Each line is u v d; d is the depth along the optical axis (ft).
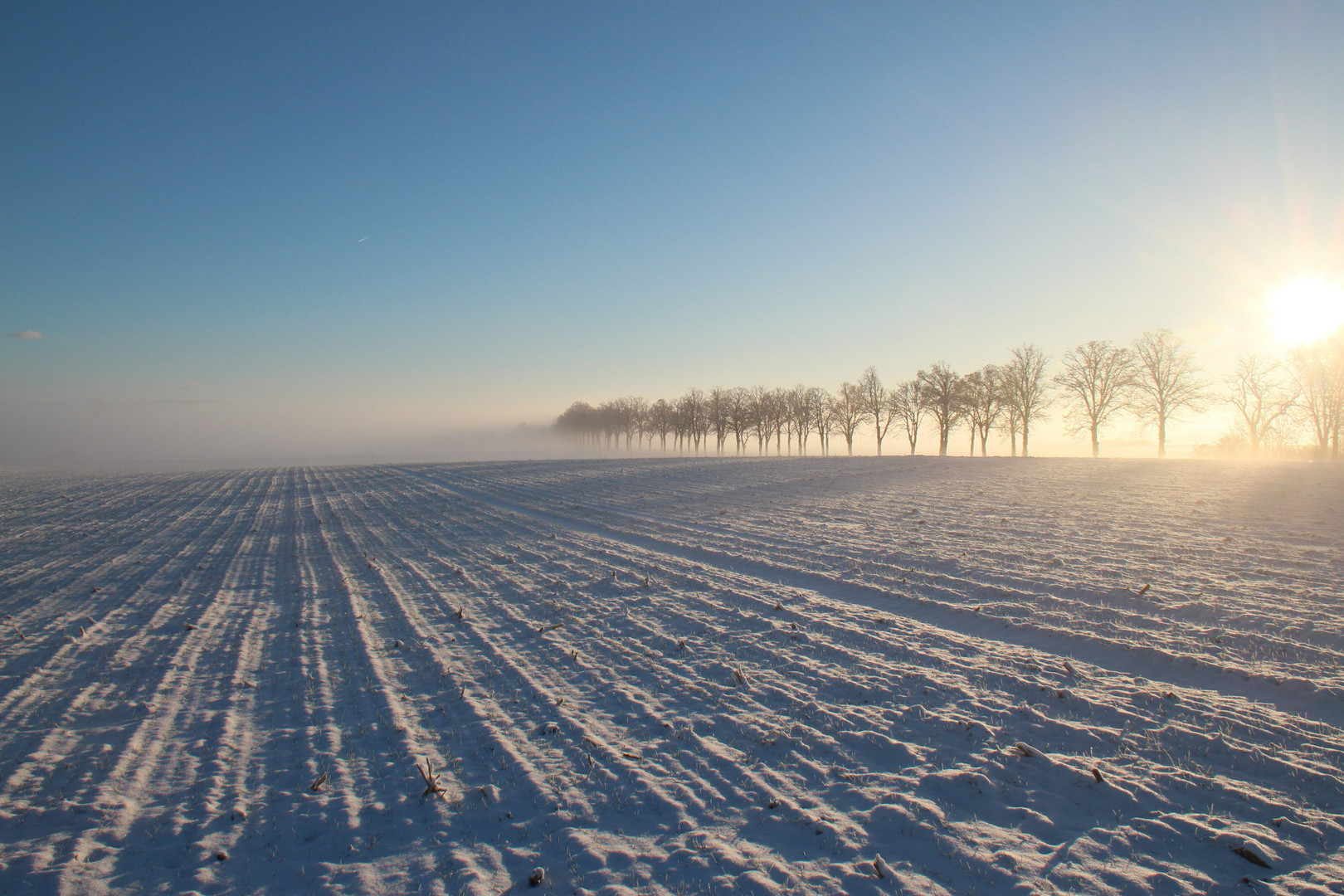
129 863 18.26
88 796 22.06
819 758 22.45
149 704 30.48
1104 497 80.33
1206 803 18.48
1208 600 36.27
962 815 18.57
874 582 46.24
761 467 153.38
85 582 60.85
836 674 30.17
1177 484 91.50
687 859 17.16
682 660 33.65
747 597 44.45
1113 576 42.68
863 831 17.95
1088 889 15.20
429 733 26.20
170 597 53.83
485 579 56.29
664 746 24.02
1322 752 20.54
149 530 96.27
